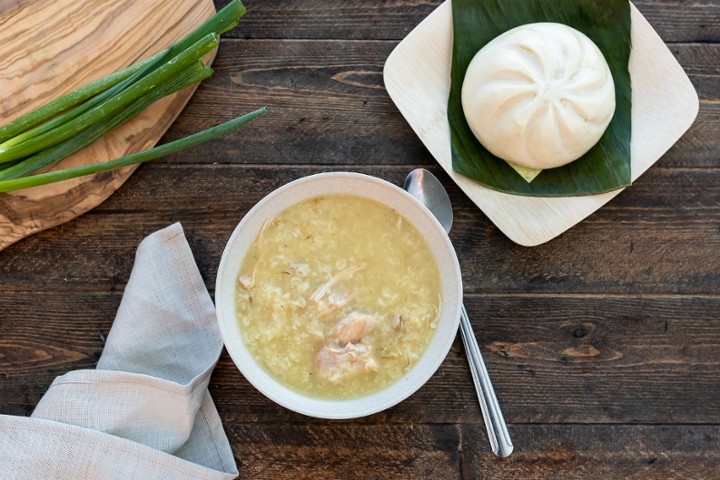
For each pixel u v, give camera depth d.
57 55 0.48
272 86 0.52
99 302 0.51
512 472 0.51
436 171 0.52
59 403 0.47
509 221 0.50
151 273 0.49
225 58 0.52
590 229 0.52
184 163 0.51
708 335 0.51
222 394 0.51
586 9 0.50
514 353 0.51
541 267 0.52
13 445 0.46
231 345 0.45
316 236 0.47
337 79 0.52
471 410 0.51
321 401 0.46
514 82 0.47
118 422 0.48
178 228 0.50
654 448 0.51
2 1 0.47
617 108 0.50
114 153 0.50
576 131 0.47
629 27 0.50
